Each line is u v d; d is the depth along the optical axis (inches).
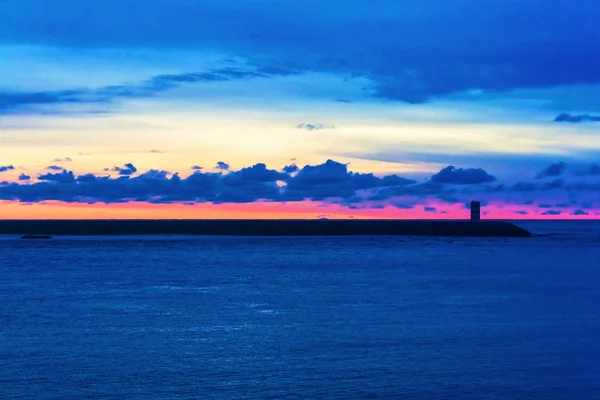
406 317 1483.8
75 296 1846.7
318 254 3833.7
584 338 1241.4
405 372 1009.5
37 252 4037.9
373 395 903.7
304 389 929.5
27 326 1378.0
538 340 1224.8
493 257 3558.1
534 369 1021.2
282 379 977.5
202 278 2356.1
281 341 1226.6
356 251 4168.3
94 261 3208.7
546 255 3722.9
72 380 976.3
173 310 1590.8
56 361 1083.3
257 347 1179.3
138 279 2314.2
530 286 2105.1
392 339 1240.2
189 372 1016.2
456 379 971.3
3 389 933.8
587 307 1633.9
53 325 1390.3
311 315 1514.5
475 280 2299.5
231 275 2476.6
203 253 3941.9
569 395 899.4
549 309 1600.6
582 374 993.5
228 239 6520.7
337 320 1445.6
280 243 5482.3
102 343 1216.2
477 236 7032.5
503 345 1185.4
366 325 1384.1
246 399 892.0
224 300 1766.7
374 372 1011.3
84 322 1425.9
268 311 1574.8
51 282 2212.1
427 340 1229.1
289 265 2974.9
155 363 1069.1
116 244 5275.6
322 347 1177.4
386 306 1654.8
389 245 5083.7
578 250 4286.4
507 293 1920.5
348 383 956.6
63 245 5088.6
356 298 1807.3
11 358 1103.0
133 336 1277.1
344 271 2662.4
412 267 2859.3
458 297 1828.2
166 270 2694.4
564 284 2166.6
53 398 897.5
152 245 5078.7
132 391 925.8
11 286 2090.3
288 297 1825.8
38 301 1744.6
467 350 1146.7
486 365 1047.6
